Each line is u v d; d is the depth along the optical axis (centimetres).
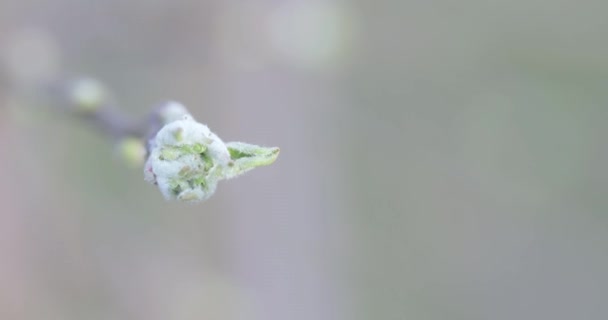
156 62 52
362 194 64
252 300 58
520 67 65
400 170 65
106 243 56
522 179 66
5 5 46
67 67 49
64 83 37
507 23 65
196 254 58
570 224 67
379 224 65
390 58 64
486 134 66
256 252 59
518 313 69
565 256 68
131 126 33
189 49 52
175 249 57
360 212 64
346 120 61
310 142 60
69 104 35
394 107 64
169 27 52
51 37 46
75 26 49
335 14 52
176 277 57
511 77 65
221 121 56
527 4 64
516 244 68
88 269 55
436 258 67
